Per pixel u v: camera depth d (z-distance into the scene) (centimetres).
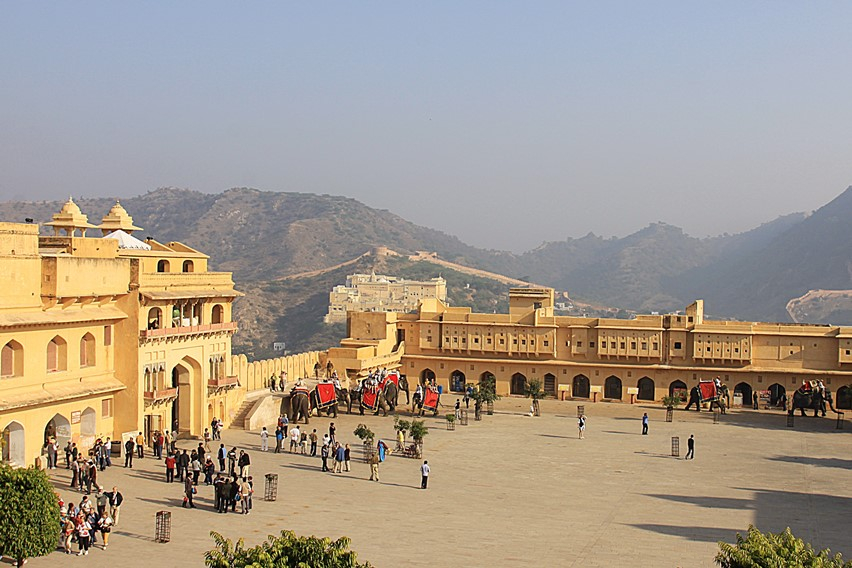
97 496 3850
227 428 6456
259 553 2347
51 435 5159
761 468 5481
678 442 6044
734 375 8225
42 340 4950
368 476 5050
